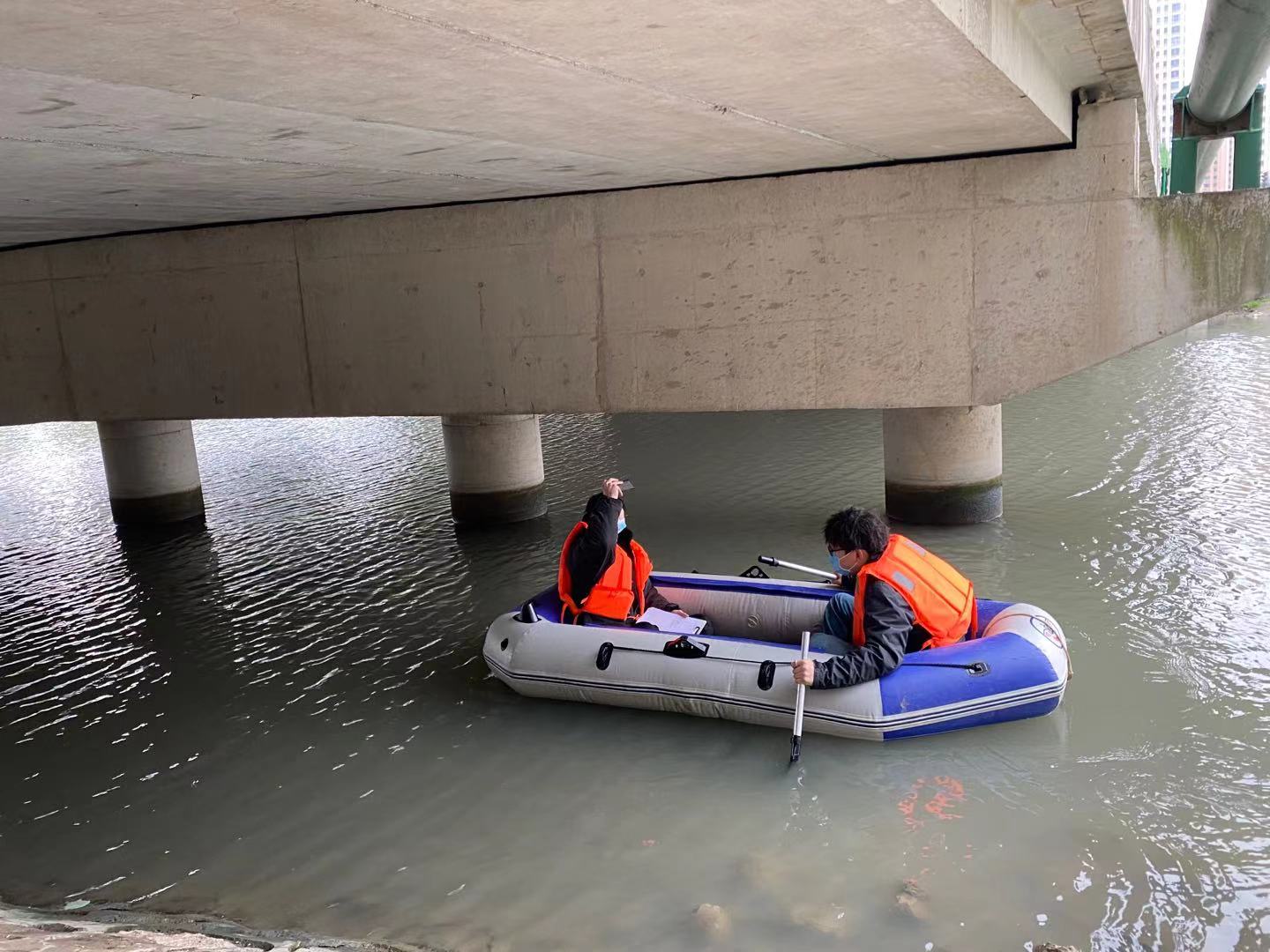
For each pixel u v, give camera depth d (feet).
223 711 19.63
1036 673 16.20
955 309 22.03
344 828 14.97
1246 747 15.35
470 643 22.31
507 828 14.64
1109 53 17.80
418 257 25.34
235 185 17.48
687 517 31.83
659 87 11.14
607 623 19.34
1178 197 20.18
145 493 36.29
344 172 16.71
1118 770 14.94
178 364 28.19
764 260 22.86
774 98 12.41
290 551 31.35
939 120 15.89
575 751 16.92
